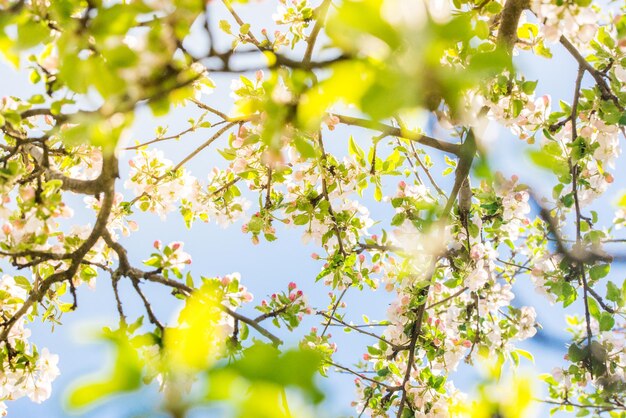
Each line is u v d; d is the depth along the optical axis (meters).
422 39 0.78
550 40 3.03
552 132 4.19
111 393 0.68
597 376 4.42
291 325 4.04
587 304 4.24
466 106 1.90
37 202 3.07
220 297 2.90
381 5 0.76
